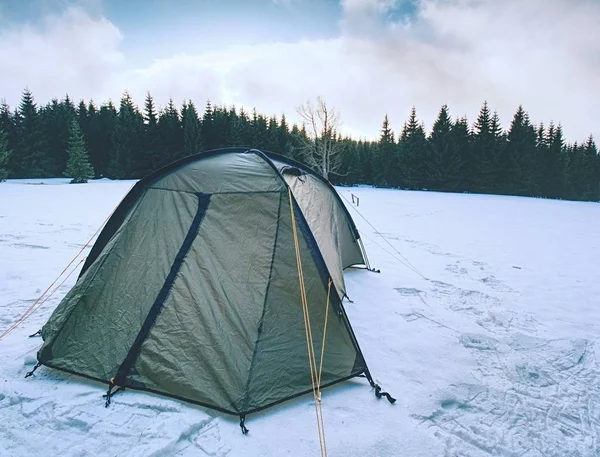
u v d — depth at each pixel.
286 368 2.99
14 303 4.83
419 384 3.34
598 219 18.08
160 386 2.91
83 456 2.33
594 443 2.72
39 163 40.12
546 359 4.00
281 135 47.66
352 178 47.12
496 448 2.62
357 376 3.24
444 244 10.48
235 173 3.87
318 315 3.31
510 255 9.36
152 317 3.14
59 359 3.15
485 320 4.99
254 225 3.53
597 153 48.16
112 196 19.66
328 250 4.88
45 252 7.59
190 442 2.50
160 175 3.99
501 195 36.03
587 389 3.46
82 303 3.35
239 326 3.07
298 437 2.58
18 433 2.49
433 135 39.88
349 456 2.43
